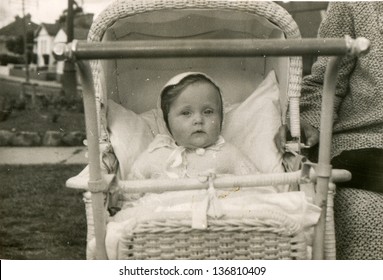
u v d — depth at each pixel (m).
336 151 1.54
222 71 1.68
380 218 1.42
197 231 1.14
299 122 1.48
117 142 1.46
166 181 1.19
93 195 1.12
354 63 1.56
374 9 1.53
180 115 1.48
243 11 1.46
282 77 1.54
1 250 2.01
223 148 1.51
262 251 1.16
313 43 0.97
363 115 1.54
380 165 1.47
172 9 1.44
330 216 1.24
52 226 2.19
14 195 2.41
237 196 1.32
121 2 1.40
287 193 1.19
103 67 1.43
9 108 3.02
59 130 2.93
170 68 1.66
